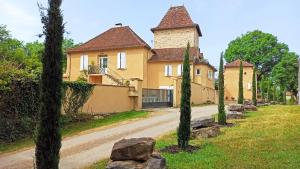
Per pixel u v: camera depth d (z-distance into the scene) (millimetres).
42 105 7320
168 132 17875
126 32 47156
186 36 52344
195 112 28234
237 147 12656
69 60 47656
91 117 23891
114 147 9555
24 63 22453
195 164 10352
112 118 24391
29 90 19016
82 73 43500
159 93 34781
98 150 14258
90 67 42469
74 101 22734
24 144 16359
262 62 71250
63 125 20891
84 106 23891
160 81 45875
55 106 7363
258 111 28016
